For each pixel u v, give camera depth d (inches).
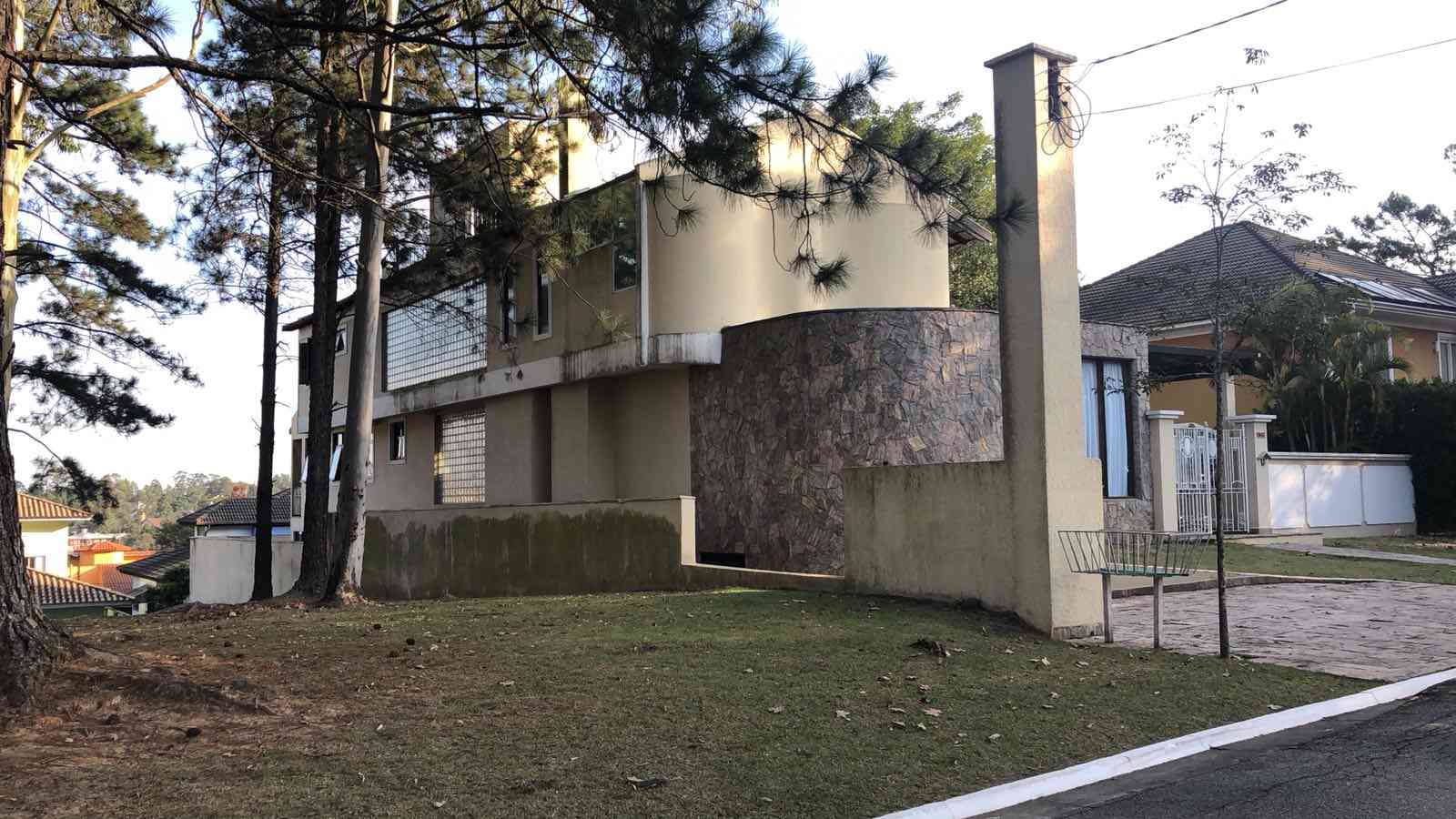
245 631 411.2
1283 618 441.1
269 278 606.5
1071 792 222.7
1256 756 244.4
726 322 700.7
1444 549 746.2
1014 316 408.5
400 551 808.3
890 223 741.3
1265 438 784.3
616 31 331.6
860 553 476.4
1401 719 274.2
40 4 514.3
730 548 677.9
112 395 855.7
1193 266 451.2
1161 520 746.2
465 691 288.5
